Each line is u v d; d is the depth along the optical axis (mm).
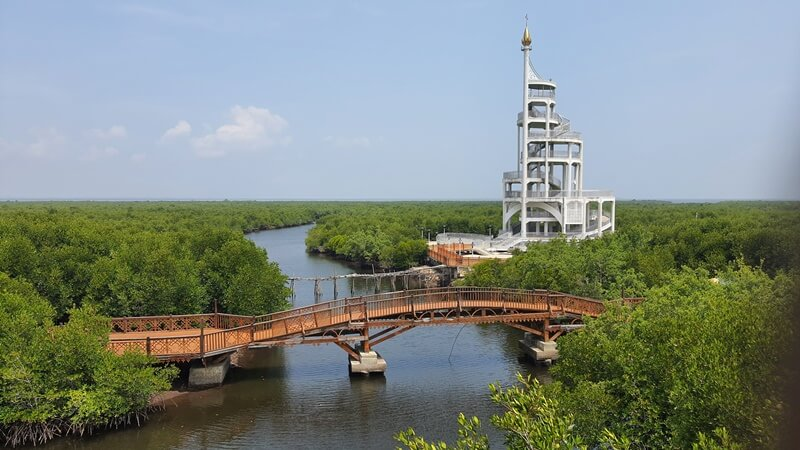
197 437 24344
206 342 29328
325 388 30578
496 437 24312
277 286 38844
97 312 32938
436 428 25484
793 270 9055
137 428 25016
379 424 25953
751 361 13734
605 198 69500
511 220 84188
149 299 33906
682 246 52719
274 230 156000
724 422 13164
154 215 129250
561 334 35844
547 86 66938
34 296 29875
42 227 41688
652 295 24828
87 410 23156
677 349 15984
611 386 17656
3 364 23078
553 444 11266
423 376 32656
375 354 32844
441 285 66875
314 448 23422
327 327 32031
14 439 22906
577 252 45812
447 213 138875
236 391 29906
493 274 48500
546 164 66375
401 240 86000
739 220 64438
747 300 22656
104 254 40750
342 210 194875
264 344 30672
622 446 13047
